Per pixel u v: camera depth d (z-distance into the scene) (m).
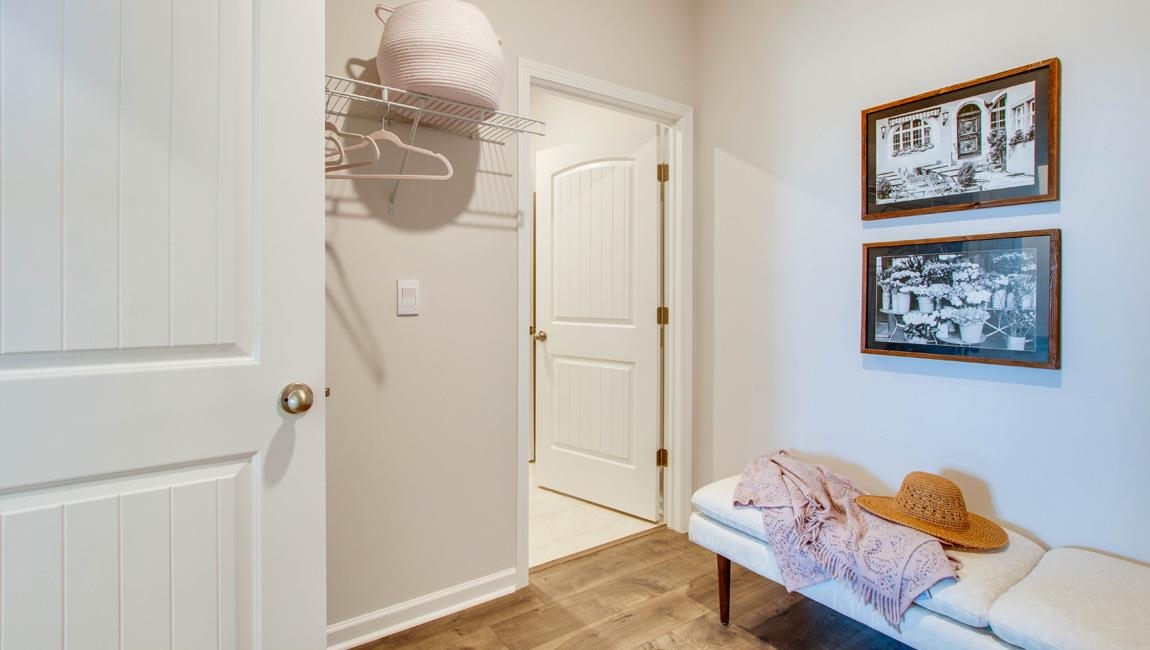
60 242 0.90
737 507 1.79
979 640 1.24
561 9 2.12
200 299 1.01
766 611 1.93
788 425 2.26
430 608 1.88
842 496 1.76
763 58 2.32
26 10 0.87
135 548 0.97
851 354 2.05
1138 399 1.44
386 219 1.75
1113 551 1.48
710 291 2.56
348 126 1.67
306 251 1.11
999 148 1.65
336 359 1.68
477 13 1.58
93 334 0.93
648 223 2.66
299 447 1.12
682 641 1.76
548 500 3.02
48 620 0.91
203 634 1.04
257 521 1.08
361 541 1.74
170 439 0.99
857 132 2.01
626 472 2.79
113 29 0.93
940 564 1.34
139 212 0.96
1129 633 1.10
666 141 2.64
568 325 3.03
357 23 1.68
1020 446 1.64
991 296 1.68
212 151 1.02
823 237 2.12
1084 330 1.52
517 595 2.04
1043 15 1.58
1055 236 1.55
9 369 0.88
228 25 1.03
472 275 1.94
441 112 1.68
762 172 2.33
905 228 1.89
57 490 0.92
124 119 0.94
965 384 1.76
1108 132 1.47
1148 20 1.41
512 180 2.02
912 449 1.89
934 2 1.80
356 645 1.72
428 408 1.86
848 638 1.77
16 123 0.87
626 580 2.15
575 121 3.03
